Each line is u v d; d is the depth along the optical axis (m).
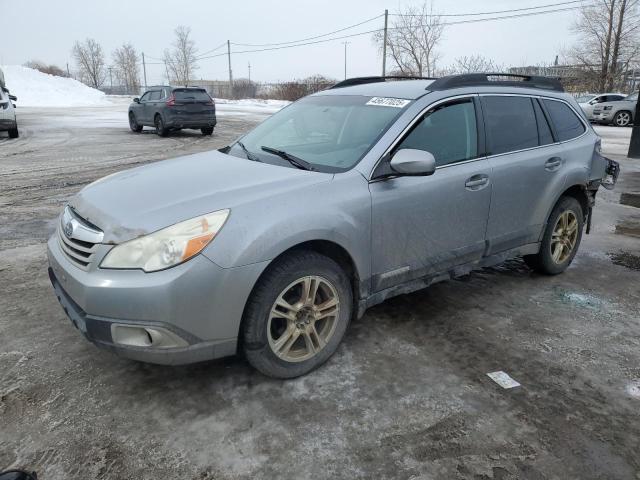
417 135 3.36
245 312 2.71
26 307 3.82
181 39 72.94
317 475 2.27
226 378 2.96
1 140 14.88
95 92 54.31
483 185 3.67
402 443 2.47
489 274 4.69
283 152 3.50
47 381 2.90
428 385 2.93
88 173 9.55
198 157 3.80
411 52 44.97
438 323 3.69
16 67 48.88
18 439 2.45
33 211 6.77
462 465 2.34
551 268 4.57
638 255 5.30
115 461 2.33
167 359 2.55
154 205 2.70
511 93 4.07
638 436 2.54
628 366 3.17
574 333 3.58
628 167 11.09
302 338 3.01
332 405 2.74
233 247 2.55
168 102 15.66
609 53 34.16
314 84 45.09
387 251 3.21
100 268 2.52
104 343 2.54
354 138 3.36
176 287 2.43
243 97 59.16
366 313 3.82
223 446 2.43
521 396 2.85
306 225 2.75
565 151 4.34
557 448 2.45
